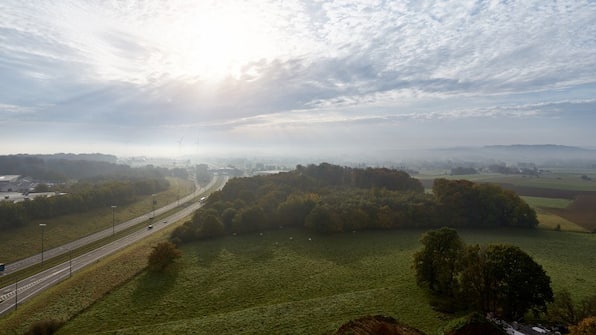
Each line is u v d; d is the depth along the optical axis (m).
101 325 49.03
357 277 65.38
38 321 49.22
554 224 105.94
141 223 117.81
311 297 57.09
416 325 45.47
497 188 111.25
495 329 35.88
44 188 151.75
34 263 78.25
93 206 126.44
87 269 70.56
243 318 48.66
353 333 35.84
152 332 45.56
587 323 35.94
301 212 103.88
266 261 75.19
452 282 55.06
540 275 46.62
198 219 98.00
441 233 57.38
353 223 99.56
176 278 65.75
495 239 92.00
